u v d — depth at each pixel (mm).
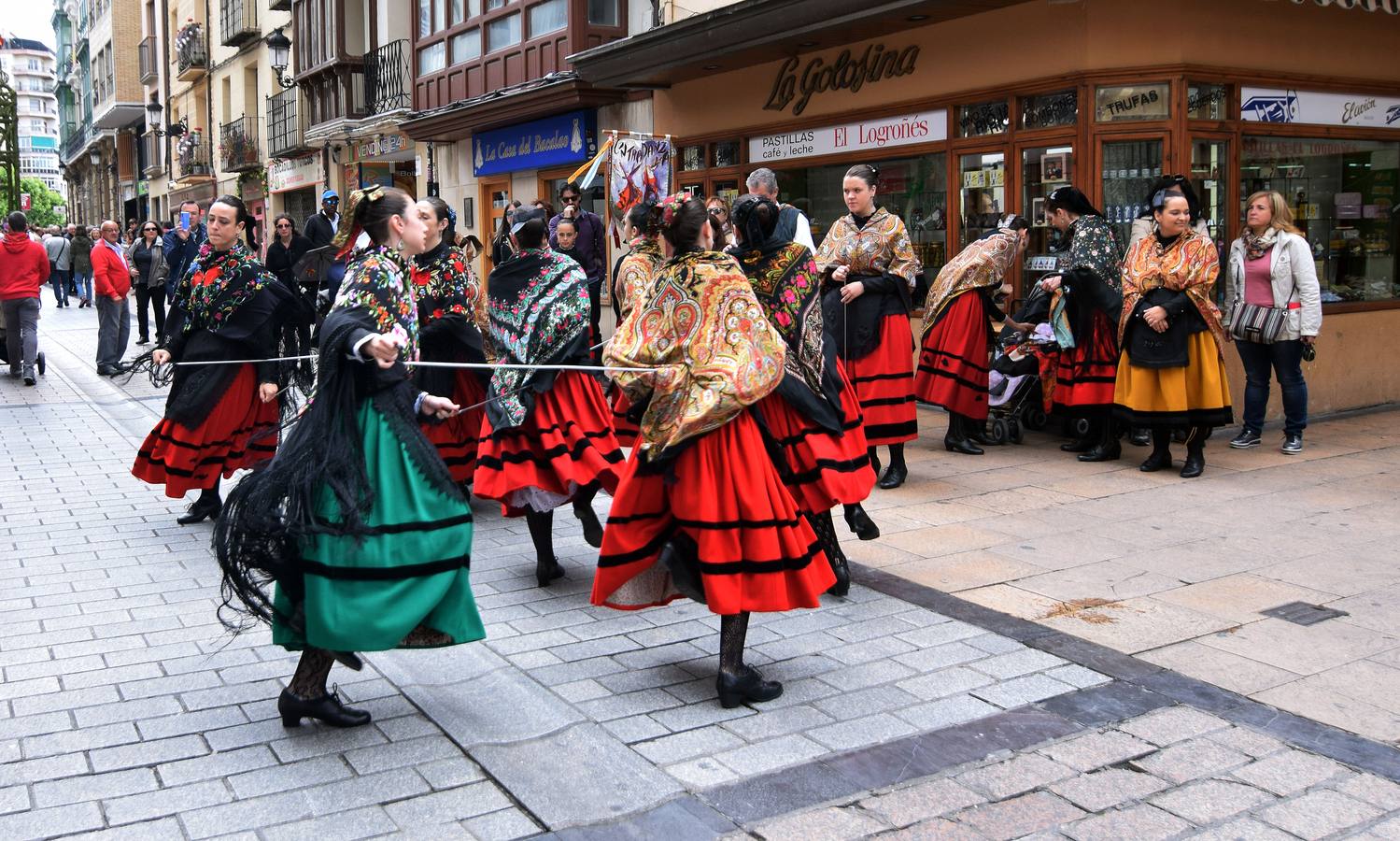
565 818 3293
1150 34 8664
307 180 25859
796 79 11570
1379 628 4773
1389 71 10078
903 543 6191
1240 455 8305
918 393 8445
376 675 4398
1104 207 8930
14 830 3197
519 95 15109
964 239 10016
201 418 6480
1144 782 3504
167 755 3684
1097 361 8180
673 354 3996
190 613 5125
